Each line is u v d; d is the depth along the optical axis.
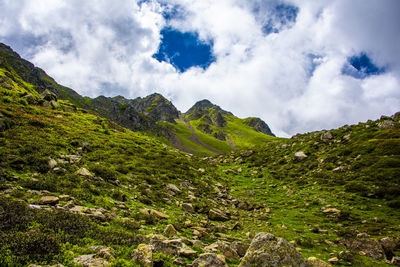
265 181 44.19
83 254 7.73
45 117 48.69
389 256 14.50
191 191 32.22
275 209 28.73
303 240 17.28
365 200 25.69
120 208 17.00
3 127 27.77
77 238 8.97
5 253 6.27
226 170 55.22
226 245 12.11
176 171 39.53
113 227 12.20
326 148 49.66
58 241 7.96
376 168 31.47
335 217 22.66
